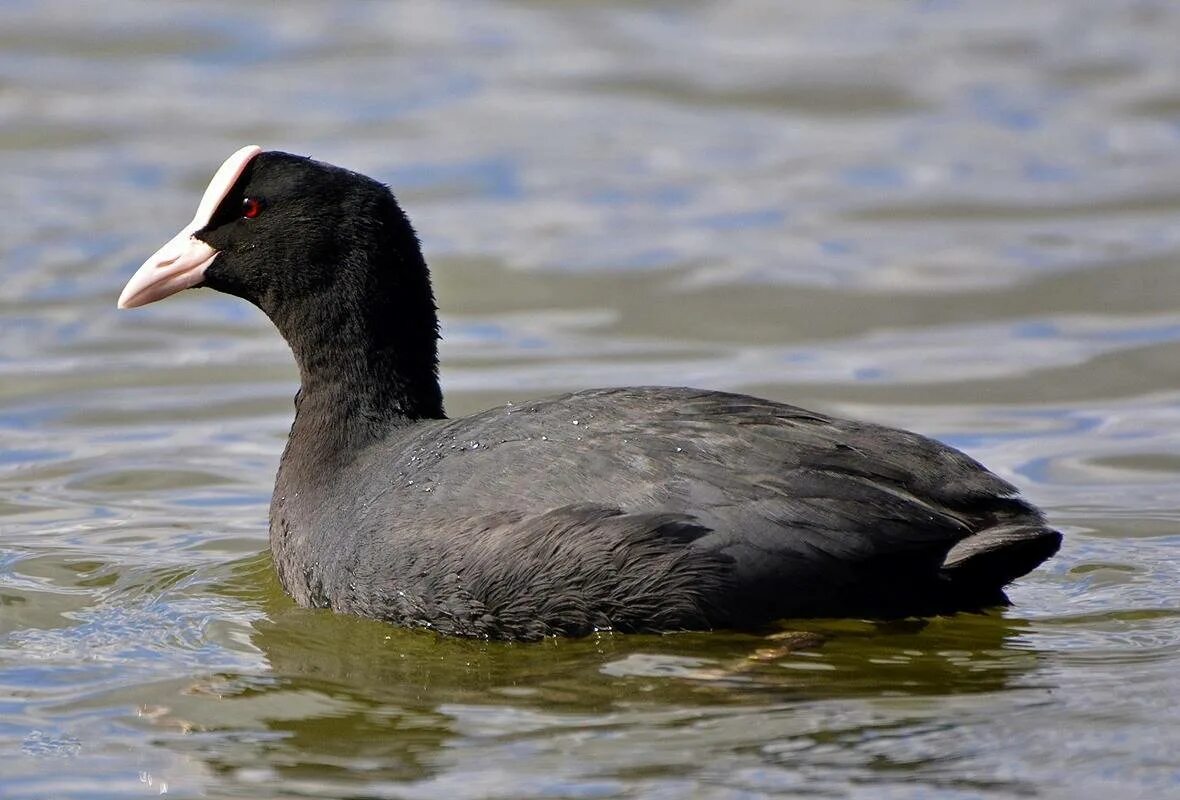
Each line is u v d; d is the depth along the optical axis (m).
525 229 21.47
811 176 23.16
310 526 11.52
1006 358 17.61
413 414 12.18
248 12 29.56
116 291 19.67
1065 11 29.70
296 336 12.27
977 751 8.83
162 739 9.51
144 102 25.53
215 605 11.74
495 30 29.16
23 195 22.27
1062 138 24.17
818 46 28.25
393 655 10.66
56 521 13.73
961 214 21.73
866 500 9.94
